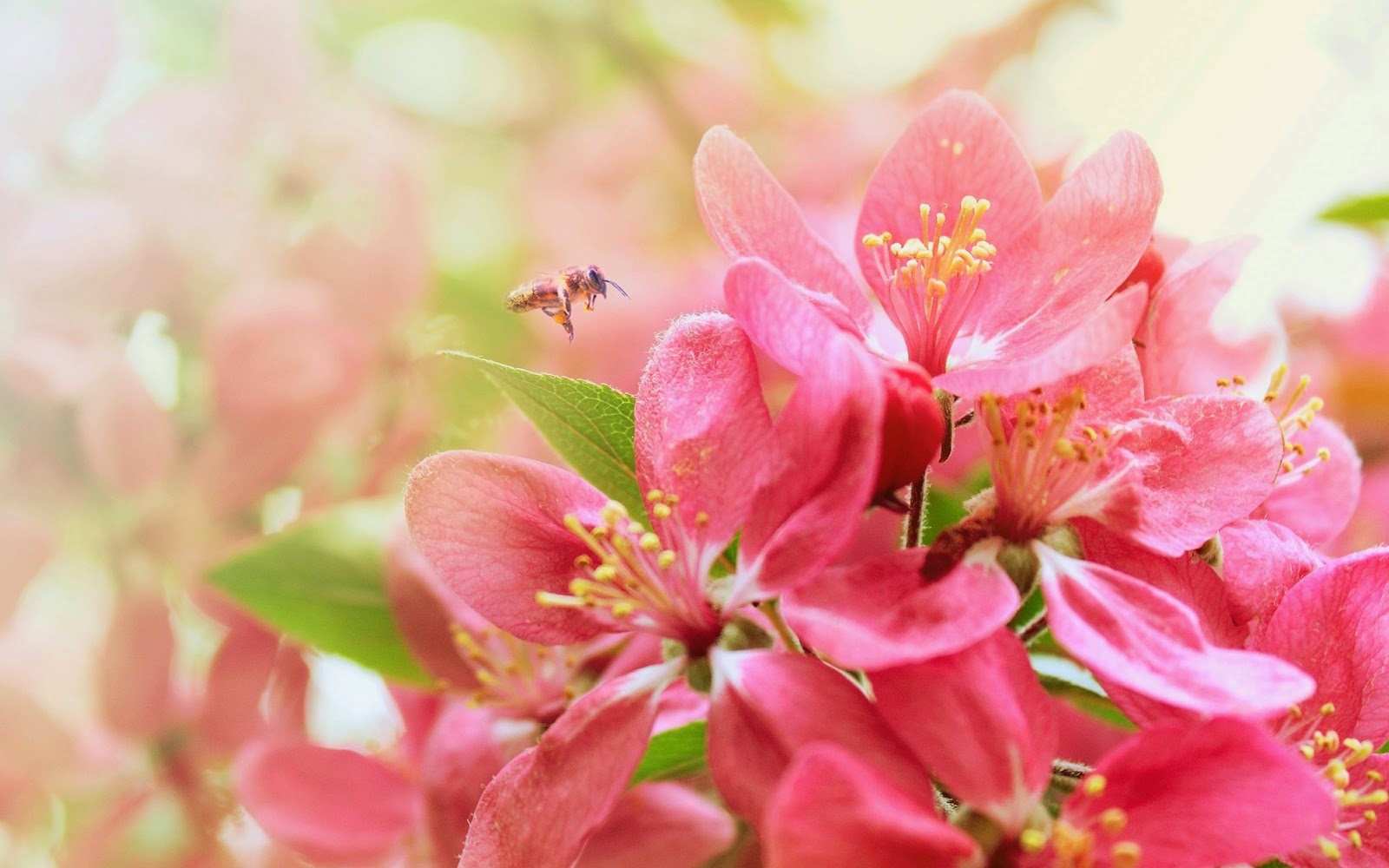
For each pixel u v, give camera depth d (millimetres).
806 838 220
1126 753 229
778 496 240
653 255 387
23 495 313
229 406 317
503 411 326
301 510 323
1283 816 226
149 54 365
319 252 326
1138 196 246
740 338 245
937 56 402
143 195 322
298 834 292
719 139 247
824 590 236
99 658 313
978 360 251
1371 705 245
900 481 236
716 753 237
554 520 246
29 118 320
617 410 259
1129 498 243
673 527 245
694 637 245
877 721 233
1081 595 239
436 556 244
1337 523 266
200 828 313
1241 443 245
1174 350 260
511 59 417
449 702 282
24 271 316
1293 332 344
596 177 403
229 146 327
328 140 331
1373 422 331
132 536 315
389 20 400
